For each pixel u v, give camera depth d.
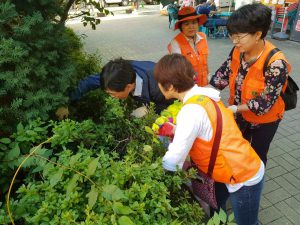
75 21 13.63
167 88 1.61
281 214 2.70
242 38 1.95
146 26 12.96
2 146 1.52
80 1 3.02
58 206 1.14
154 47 9.17
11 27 1.73
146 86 2.12
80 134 1.60
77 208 1.17
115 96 1.96
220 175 1.64
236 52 2.30
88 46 9.35
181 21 3.13
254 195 1.71
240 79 2.30
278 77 2.03
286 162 3.42
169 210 1.19
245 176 1.63
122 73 1.86
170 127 1.65
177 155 1.49
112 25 13.48
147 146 1.44
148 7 20.08
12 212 1.18
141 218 1.11
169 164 1.48
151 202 1.15
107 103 1.81
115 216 1.05
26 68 1.65
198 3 11.12
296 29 8.62
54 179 1.14
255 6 1.88
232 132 1.58
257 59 2.10
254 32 1.91
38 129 1.54
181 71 1.54
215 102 1.60
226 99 5.15
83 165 1.24
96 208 1.17
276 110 2.27
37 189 1.23
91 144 1.67
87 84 2.33
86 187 1.27
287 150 3.65
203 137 1.56
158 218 1.16
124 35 11.04
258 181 1.67
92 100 2.38
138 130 1.73
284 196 2.90
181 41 3.24
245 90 2.26
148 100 2.15
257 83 2.15
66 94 2.08
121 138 1.80
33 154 1.32
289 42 8.73
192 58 3.23
